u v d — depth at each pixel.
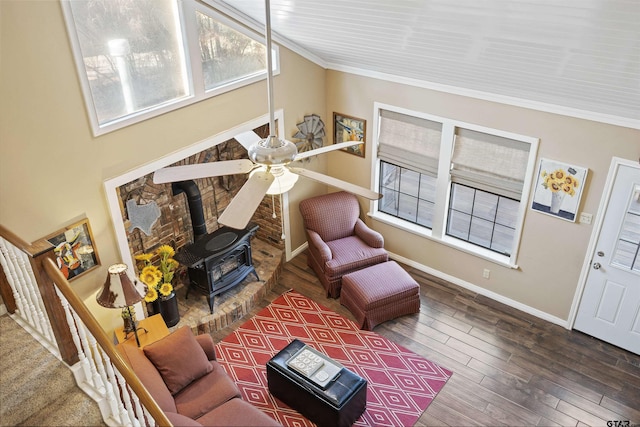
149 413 3.06
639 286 4.84
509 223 5.58
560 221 5.06
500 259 5.64
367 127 6.08
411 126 5.75
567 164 4.79
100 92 4.09
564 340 5.28
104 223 4.43
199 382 4.18
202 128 4.90
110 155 4.27
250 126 5.34
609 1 2.62
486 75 4.52
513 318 5.57
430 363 5.02
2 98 3.54
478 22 3.39
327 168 6.72
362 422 4.44
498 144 5.19
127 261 4.70
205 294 5.48
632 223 4.67
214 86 4.90
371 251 5.95
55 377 3.27
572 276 5.20
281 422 4.44
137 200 5.03
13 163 3.72
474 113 5.18
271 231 6.45
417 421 4.46
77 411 3.16
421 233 6.15
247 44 5.05
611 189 4.66
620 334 5.12
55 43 3.69
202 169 3.08
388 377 4.88
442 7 3.32
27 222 3.91
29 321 3.58
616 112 4.32
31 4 3.50
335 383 4.27
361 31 4.41
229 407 3.93
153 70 4.37
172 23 4.37
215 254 5.26
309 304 5.80
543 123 4.79
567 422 4.43
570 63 3.64
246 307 5.66
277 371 4.43
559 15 2.94
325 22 4.46
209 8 4.55
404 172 6.14
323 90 6.18
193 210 5.48
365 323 5.38
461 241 5.97
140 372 3.83
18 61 3.54
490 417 4.49
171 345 4.13
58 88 3.80
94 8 3.85
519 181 5.20
